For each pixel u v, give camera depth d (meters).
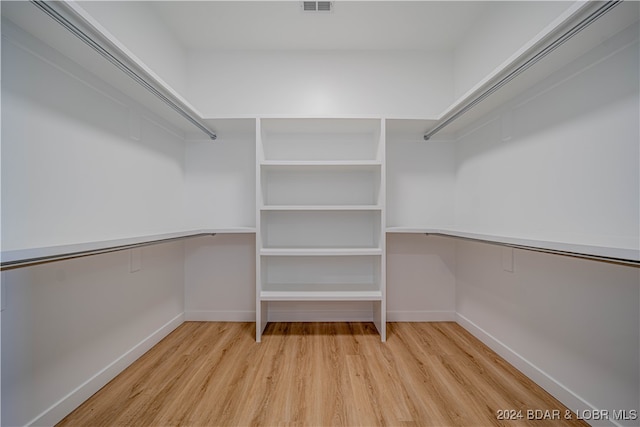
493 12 1.85
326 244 2.37
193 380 1.50
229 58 2.37
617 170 1.07
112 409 1.28
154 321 1.93
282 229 2.37
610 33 1.06
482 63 1.98
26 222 1.07
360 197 2.38
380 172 2.01
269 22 2.04
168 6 1.89
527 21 1.56
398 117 2.00
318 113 2.36
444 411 1.26
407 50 2.37
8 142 1.02
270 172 2.37
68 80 1.25
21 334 1.06
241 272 2.39
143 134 1.79
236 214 2.39
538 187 1.46
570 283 1.27
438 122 2.11
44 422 1.13
